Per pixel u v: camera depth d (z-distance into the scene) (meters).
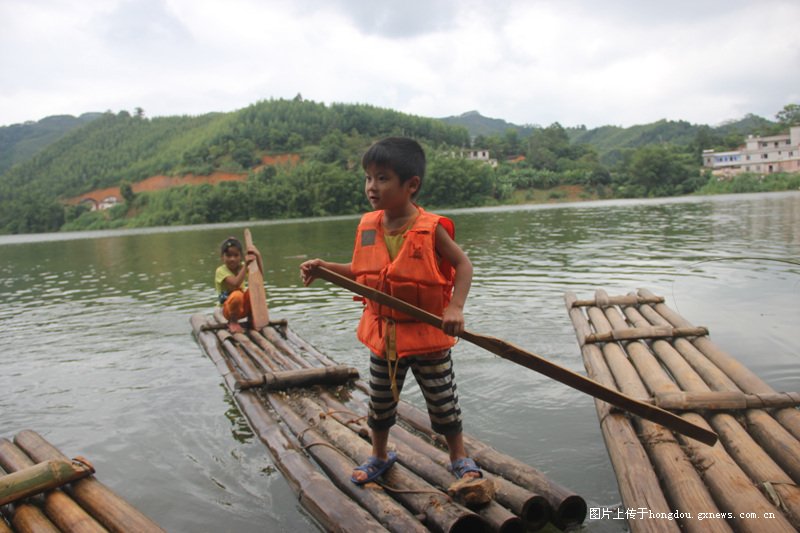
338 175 63.84
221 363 4.69
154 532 2.30
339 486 2.71
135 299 8.48
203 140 102.88
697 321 5.38
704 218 19.89
